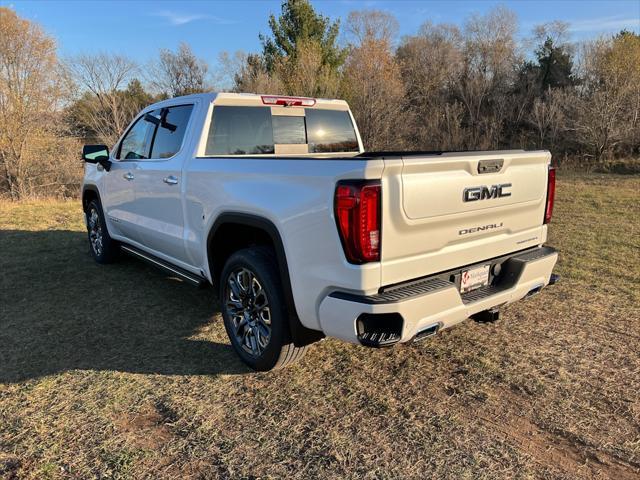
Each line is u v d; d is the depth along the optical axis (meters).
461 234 2.88
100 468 2.40
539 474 2.35
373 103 27.97
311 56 29.34
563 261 6.03
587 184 14.66
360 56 29.36
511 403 2.95
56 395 3.05
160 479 2.33
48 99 19.25
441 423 2.75
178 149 4.08
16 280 5.32
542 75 36.88
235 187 3.23
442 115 32.09
